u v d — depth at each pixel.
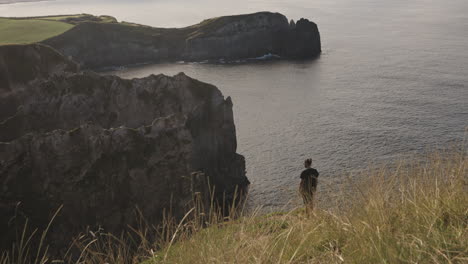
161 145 43.78
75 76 60.59
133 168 42.00
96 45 158.00
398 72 136.88
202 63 167.38
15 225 35.72
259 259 4.41
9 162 37.38
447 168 5.97
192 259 4.82
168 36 175.00
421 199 5.43
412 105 99.12
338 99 109.06
